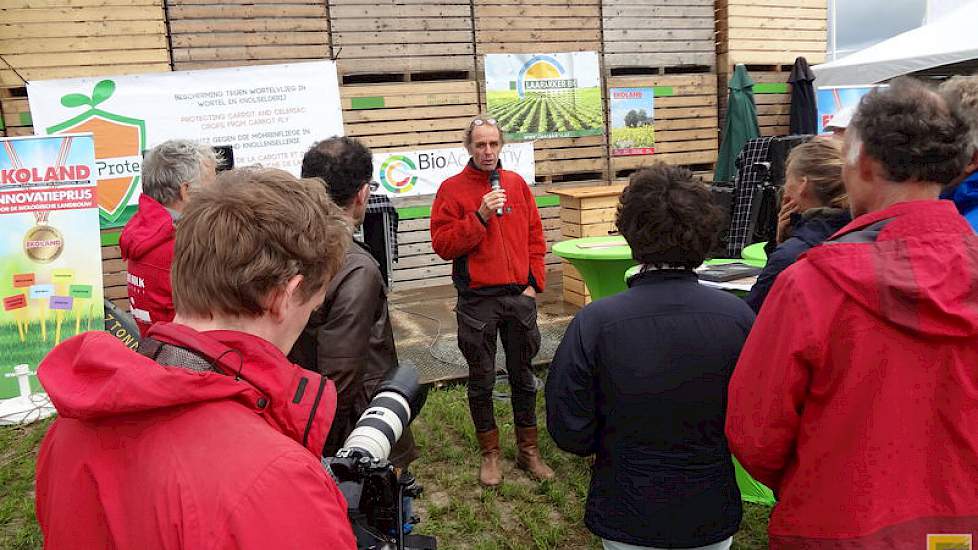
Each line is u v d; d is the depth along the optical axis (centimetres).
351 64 722
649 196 171
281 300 92
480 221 315
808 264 125
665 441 168
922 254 114
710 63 852
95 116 614
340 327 179
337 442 188
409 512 133
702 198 172
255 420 84
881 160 120
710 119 857
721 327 167
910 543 115
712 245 175
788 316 124
